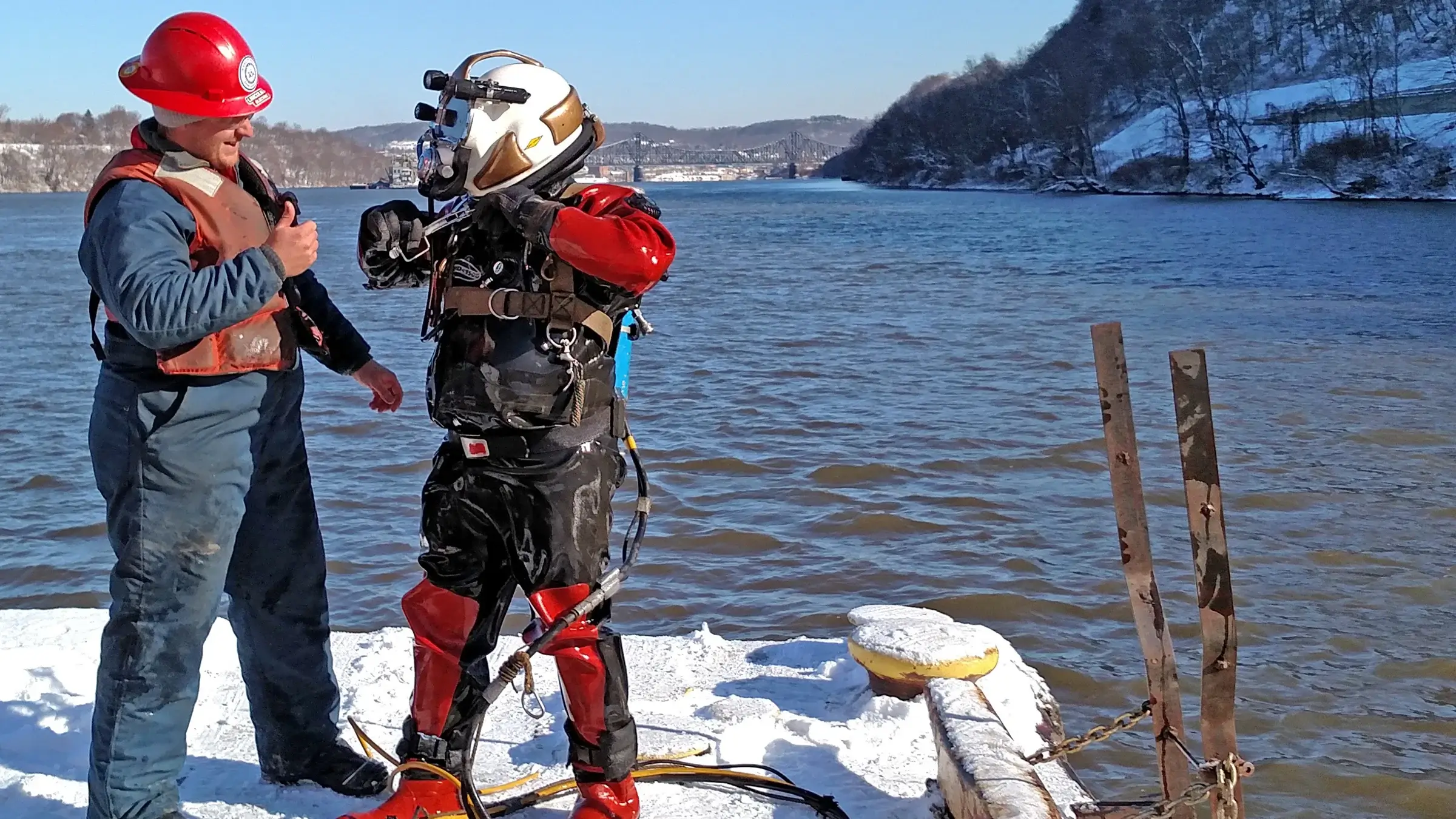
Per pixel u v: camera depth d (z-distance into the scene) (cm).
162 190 269
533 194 269
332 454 1405
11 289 3803
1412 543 1073
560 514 276
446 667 292
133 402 272
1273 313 2919
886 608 427
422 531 290
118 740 281
